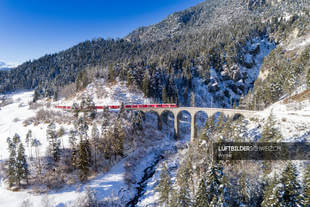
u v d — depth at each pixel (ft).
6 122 329.72
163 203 126.62
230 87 450.30
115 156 202.49
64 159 181.57
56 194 143.74
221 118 204.03
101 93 360.28
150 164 212.64
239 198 99.09
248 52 497.87
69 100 401.90
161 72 434.30
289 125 140.87
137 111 303.27
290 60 304.50
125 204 143.84
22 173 149.69
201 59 482.69
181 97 431.02
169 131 315.17
